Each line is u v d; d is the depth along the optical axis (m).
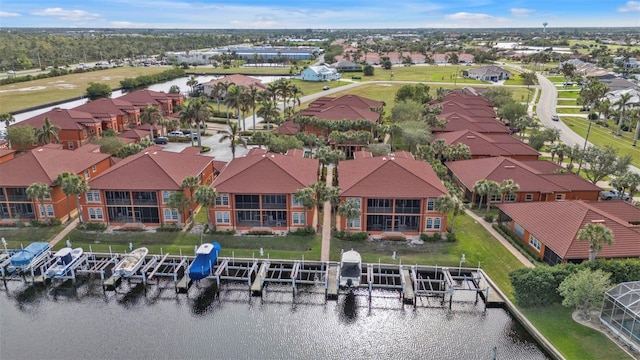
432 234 56.91
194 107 92.25
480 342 41.00
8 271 51.22
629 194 69.31
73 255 51.41
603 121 124.19
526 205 57.31
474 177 69.00
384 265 50.59
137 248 54.19
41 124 94.62
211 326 43.38
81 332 42.62
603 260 43.66
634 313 36.62
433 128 97.62
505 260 51.56
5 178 60.00
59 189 60.50
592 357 36.62
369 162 63.72
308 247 54.56
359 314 44.84
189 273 47.94
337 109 104.38
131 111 112.69
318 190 56.50
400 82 191.88
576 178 67.50
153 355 39.66
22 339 41.66
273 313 45.12
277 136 89.62
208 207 57.41
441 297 47.06
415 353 40.00
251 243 55.53
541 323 41.00
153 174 59.50
